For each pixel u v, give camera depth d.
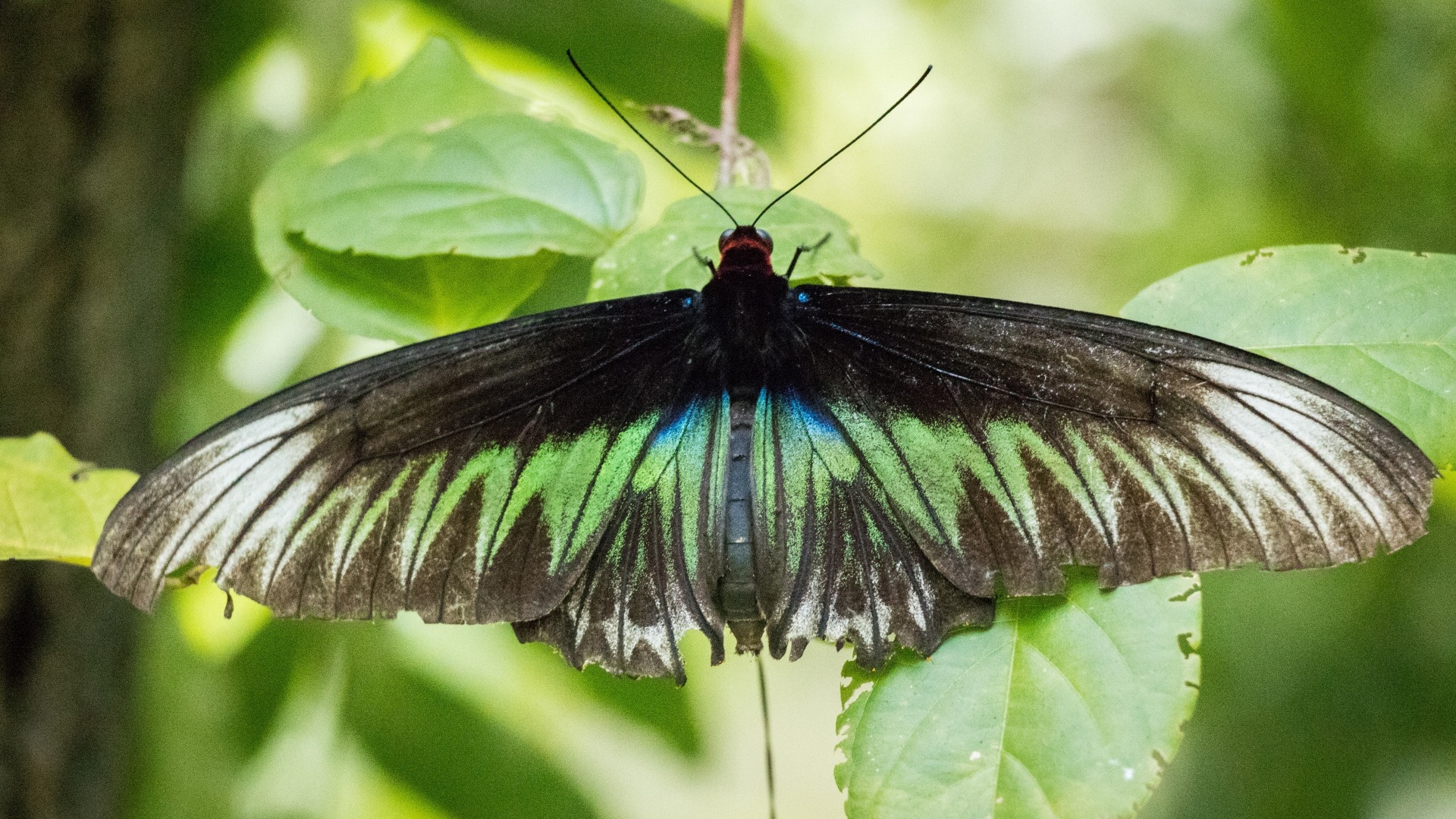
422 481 0.87
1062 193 1.35
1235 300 0.87
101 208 0.96
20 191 0.95
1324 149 1.00
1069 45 1.35
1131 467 0.85
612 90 0.97
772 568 0.87
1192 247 1.10
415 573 0.86
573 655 0.87
